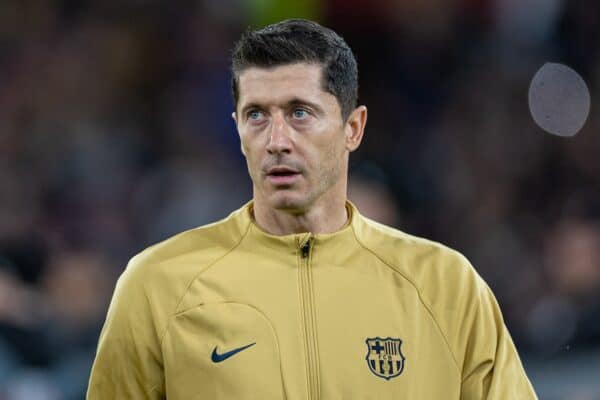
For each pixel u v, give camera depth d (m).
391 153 37.69
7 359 22.52
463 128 38.59
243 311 11.77
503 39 40.31
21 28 39.75
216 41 40.34
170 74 40.12
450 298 12.10
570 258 26.19
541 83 38.69
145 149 37.69
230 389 11.52
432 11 40.44
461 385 12.03
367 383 11.58
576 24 39.84
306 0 37.59
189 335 11.75
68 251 31.38
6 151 36.44
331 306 11.84
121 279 12.29
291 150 11.62
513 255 32.72
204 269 12.06
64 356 23.97
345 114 12.05
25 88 38.47
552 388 22.53
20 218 32.81
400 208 35.66
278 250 12.09
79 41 40.06
